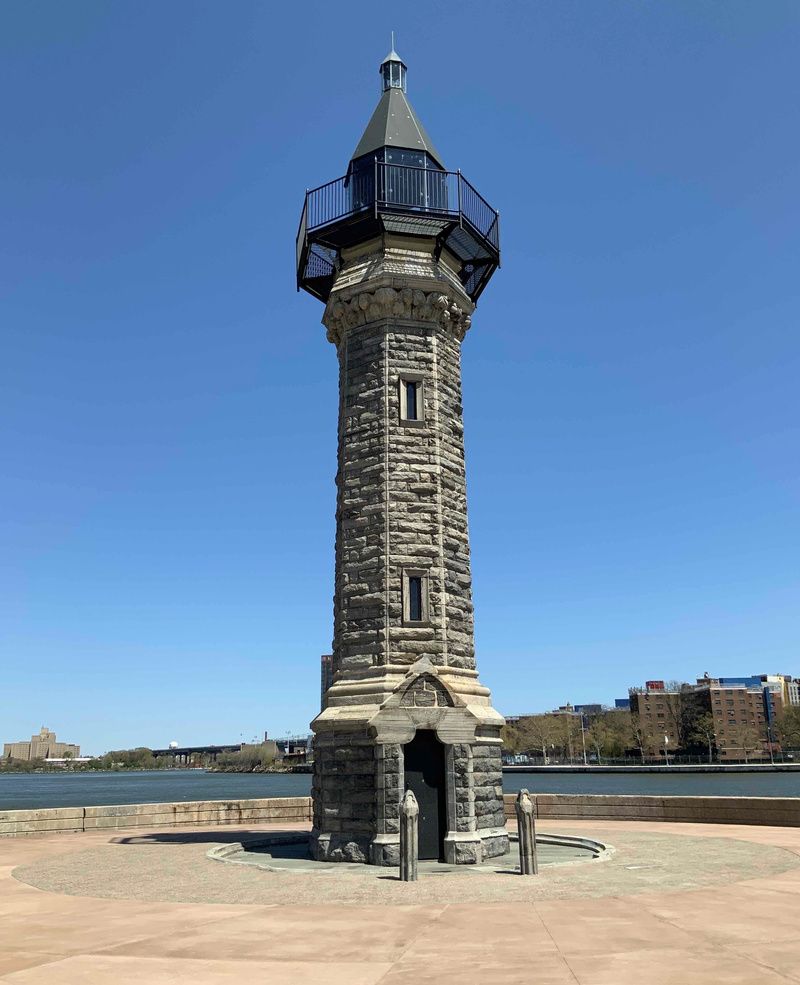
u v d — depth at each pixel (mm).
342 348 28297
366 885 18547
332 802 23422
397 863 21625
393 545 25188
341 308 27750
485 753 24297
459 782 22922
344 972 10984
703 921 13867
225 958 11805
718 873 19391
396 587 24828
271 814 35438
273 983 10500
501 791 24844
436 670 23594
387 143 29234
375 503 25719
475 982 10414
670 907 15180
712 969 10797
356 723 23062
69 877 20422
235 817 34906
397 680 23719
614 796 34562
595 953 11773
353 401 27141
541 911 15023
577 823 33500
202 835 30547
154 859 23781
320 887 18359
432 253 28266
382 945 12508
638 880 18500
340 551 26344
